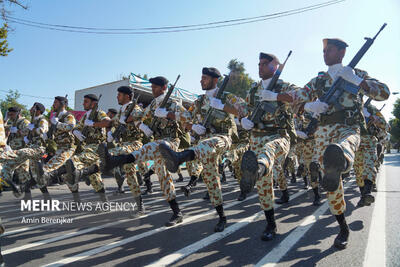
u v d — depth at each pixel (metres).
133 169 4.20
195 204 5.09
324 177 2.26
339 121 2.78
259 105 3.18
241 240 2.97
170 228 3.48
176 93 12.43
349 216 3.92
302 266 2.29
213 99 3.57
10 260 2.50
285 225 3.54
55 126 4.82
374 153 4.75
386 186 6.90
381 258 2.43
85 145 4.74
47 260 2.49
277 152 2.90
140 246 2.82
